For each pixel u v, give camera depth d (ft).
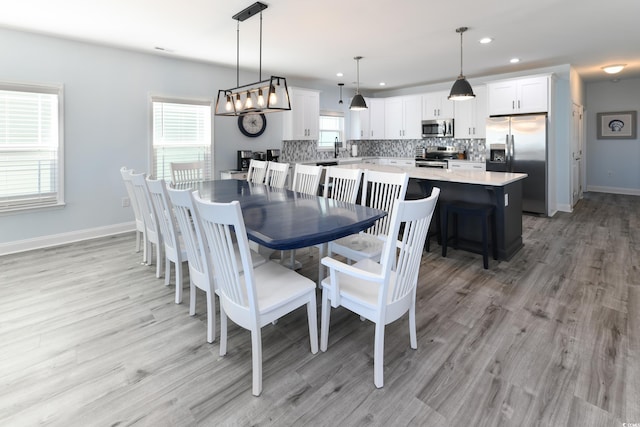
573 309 8.18
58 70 13.14
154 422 5.00
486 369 6.08
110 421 5.01
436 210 13.48
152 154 15.88
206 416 5.11
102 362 6.36
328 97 24.29
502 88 19.02
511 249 12.00
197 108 17.31
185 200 6.31
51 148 13.23
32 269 10.88
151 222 10.32
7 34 11.99
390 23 11.86
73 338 7.13
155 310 8.33
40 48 12.68
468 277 10.25
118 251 12.70
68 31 12.36
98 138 14.32
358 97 17.33
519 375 5.91
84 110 13.88
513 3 10.39
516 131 18.37
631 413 5.03
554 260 11.58
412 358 6.43
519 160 18.44
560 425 4.86
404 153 26.00
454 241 13.09
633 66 19.10
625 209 19.35
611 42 14.35
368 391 5.59
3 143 12.21
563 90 18.69
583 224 16.35
